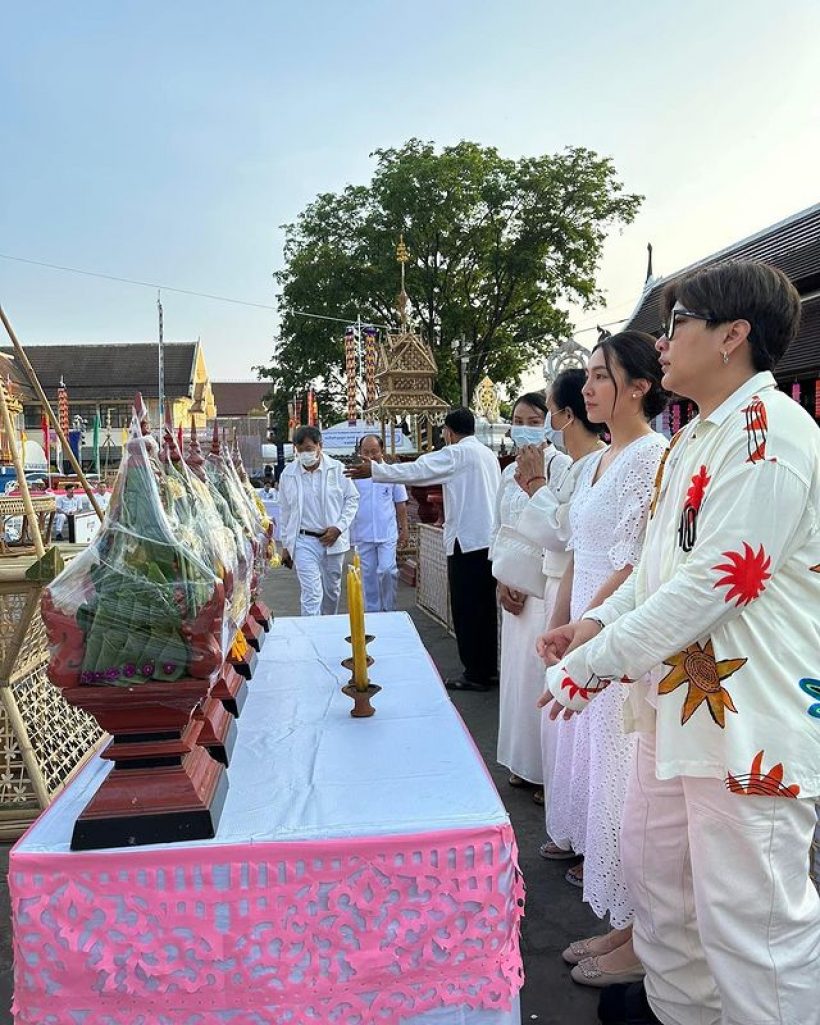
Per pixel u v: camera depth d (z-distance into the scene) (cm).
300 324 2548
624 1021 190
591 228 2536
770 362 155
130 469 140
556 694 160
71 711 353
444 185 2391
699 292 153
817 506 144
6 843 290
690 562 144
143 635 130
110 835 131
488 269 2570
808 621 145
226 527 194
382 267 2434
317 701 205
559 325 2723
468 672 483
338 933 133
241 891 132
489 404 1023
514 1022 140
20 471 294
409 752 169
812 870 202
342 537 568
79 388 3616
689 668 150
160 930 131
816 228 987
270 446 2316
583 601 231
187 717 135
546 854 280
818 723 143
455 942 136
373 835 133
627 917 209
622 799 209
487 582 471
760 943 146
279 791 151
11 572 281
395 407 988
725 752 143
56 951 130
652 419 231
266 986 133
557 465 300
